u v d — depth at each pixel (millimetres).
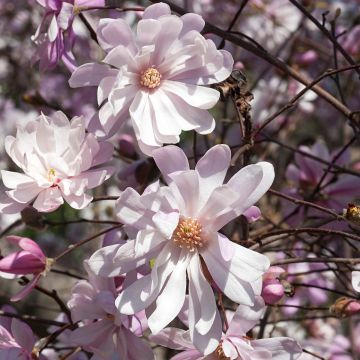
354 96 1535
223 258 811
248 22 1433
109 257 823
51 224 975
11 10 1854
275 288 862
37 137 860
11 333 923
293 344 844
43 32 906
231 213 822
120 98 850
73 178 854
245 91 876
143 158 1018
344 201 1068
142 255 813
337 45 971
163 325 813
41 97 1166
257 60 1279
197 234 830
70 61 918
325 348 1228
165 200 812
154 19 845
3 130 1696
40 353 917
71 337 867
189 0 1251
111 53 841
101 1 901
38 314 1412
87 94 1521
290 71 958
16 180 851
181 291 824
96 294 865
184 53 854
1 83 1826
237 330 845
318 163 1079
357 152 1648
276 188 1201
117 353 877
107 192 1321
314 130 1679
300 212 1062
